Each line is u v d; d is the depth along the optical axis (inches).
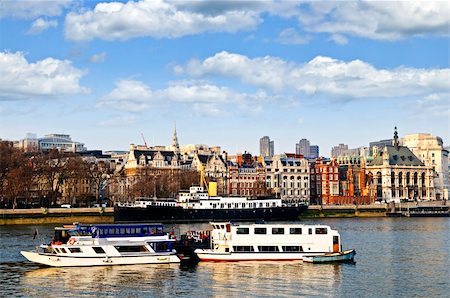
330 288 4003.4
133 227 4869.6
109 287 3996.1
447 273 4515.3
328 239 5039.4
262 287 4008.4
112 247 4739.2
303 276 4362.7
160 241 4867.1
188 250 5029.5
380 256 5378.9
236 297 3747.5
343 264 4886.8
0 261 4921.3
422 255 5457.7
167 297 3750.0
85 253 4682.6
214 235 5073.8
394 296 3806.6
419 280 4264.3
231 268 4640.8
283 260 4963.1
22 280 4185.5
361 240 6801.2
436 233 7810.0
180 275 4370.1
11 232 7406.5
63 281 4160.9
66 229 4815.5
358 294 3846.0
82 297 3742.6
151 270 4547.2
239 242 4948.3
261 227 4977.9
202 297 3750.0
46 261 4653.1
